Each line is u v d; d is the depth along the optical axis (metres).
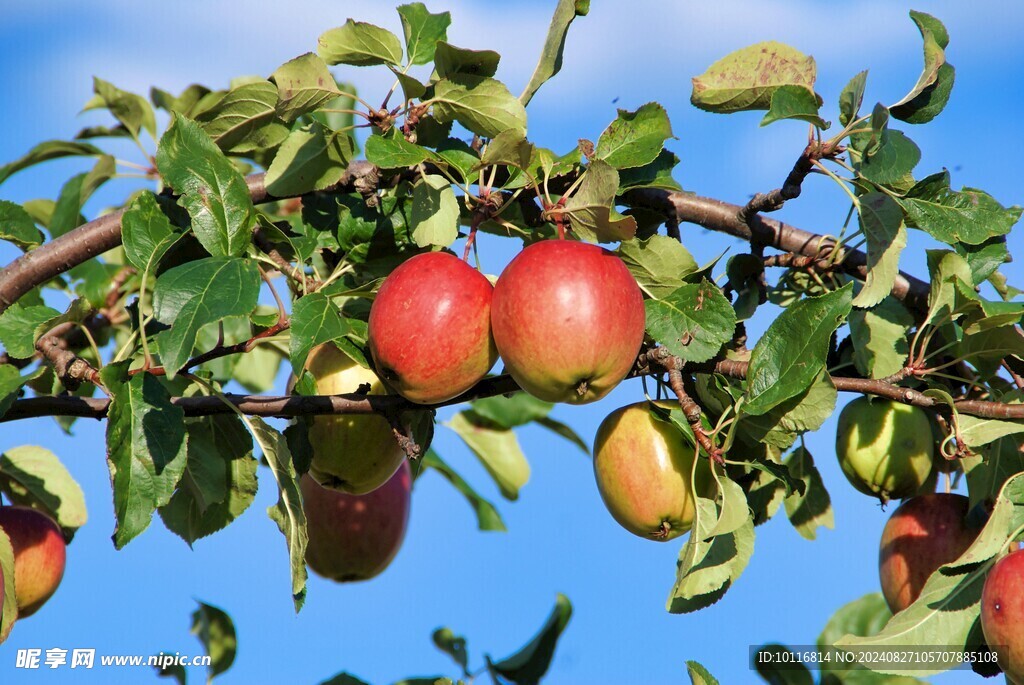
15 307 1.47
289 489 1.46
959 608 1.43
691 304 1.43
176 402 1.47
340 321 1.42
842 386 1.46
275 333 1.46
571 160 1.45
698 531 1.42
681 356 1.42
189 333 1.38
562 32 1.48
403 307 1.39
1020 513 1.43
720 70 1.47
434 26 1.49
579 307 1.37
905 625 1.43
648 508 1.46
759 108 1.49
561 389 1.38
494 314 1.39
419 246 1.47
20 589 1.51
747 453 1.48
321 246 1.51
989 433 1.45
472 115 1.46
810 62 1.46
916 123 1.50
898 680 1.50
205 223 1.44
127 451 1.42
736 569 1.43
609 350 1.37
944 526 1.50
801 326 1.42
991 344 1.47
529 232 1.45
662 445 1.46
